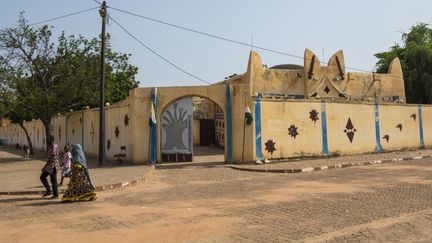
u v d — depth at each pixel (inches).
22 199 477.4
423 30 1700.3
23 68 1080.2
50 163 482.0
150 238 294.7
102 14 831.1
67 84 1075.9
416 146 1119.6
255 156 820.0
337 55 1096.2
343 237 280.8
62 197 456.8
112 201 450.9
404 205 390.3
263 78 1024.9
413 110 1116.5
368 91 1133.1
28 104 1071.0
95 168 777.6
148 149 842.2
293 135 871.1
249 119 810.8
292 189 507.8
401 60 1563.7
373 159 853.2
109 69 1124.5
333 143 925.2
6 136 2640.3
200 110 1331.2
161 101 845.8
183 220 347.9
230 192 494.3
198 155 1049.5
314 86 1053.8
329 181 574.2
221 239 287.7
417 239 278.7
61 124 1369.3
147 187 555.8
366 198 433.1
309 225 320.8
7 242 292.0
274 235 293.9
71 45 1111.0
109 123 978.1
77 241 290.7
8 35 1062.4
